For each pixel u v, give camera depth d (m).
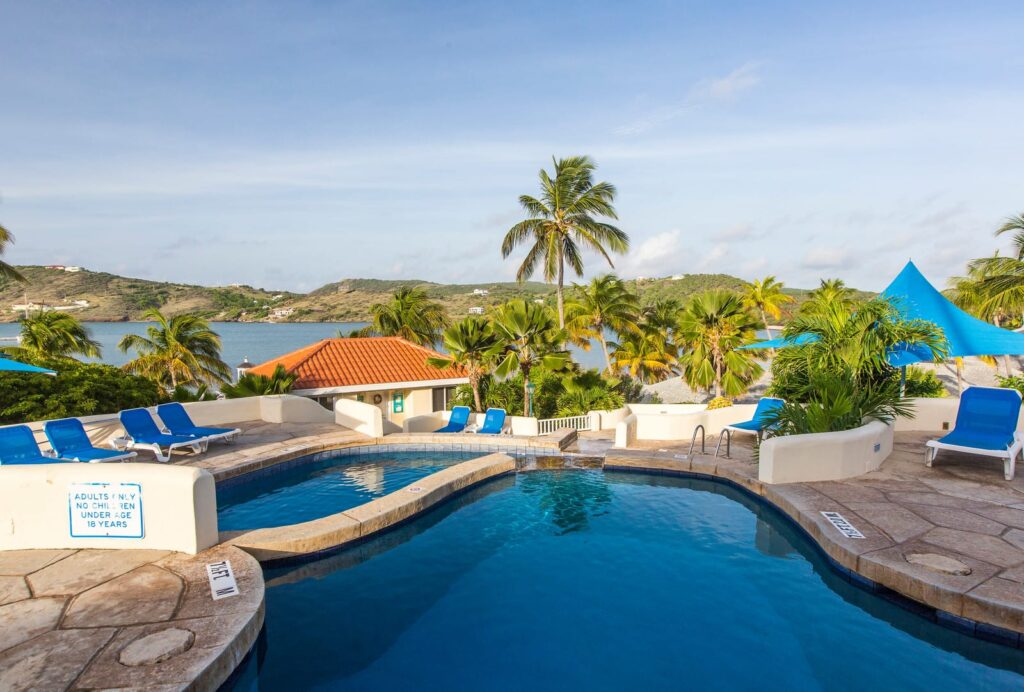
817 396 11.41
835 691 4.98
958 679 5.12
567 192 28.91
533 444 14.04
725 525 9.16
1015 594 5.57
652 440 14.85
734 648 5.70
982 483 9.39
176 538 6.80
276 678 5.24
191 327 39.84
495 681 5.20
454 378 24.09
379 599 6.80
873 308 11.90
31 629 5.06
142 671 4.46
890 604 6.22
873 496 8.74
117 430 13.27
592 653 5.65
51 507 6.84
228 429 13.41
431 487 10.00
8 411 14.45
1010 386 17.03
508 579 7.33
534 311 18.25
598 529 9.09
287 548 7.53
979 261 25.23
